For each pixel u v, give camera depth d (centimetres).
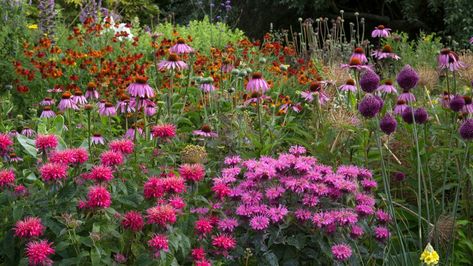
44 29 777
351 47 780
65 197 292
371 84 330
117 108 457
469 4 1067
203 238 321
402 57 718
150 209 286
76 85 585
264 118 517
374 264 348
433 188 413
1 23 676
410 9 1170
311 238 327
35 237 279
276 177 345
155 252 281
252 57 718
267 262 320
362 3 1341
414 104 488
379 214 347
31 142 367
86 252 279
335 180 331
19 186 299
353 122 419
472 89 422
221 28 901
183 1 1409
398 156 440
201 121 532
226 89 572
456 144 419
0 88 570
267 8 1294
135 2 1238
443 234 349
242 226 331
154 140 403
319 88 480
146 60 687
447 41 1155
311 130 482
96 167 295
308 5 1245
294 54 789
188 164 340
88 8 945
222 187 330
